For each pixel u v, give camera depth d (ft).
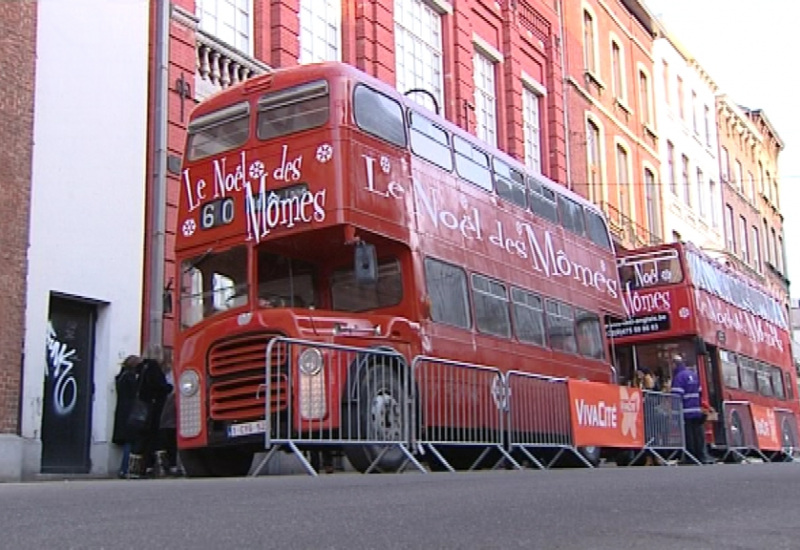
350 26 66.74
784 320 98.02
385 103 39.96
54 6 44.86
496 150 49.73
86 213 45.37
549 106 95.35
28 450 40.47
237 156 38.75
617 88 116.67
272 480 27.32
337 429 33.91
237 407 35.32
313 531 14.92
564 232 55.67
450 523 16.15
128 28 48.75
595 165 106.73
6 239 40.55
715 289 74.23
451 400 39.17
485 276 45.34
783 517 17.95
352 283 38.75
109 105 47.24
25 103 42.11
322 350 34.24
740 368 76.64
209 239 38.63
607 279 60.39
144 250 48.47
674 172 133.69
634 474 31.58
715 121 156.97
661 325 68.69
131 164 48.14
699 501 20.61
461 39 79.46
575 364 53.06
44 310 42.65
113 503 18.83
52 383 43.62
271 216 37.17
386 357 36.35
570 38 102.53
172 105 50.70
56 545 13.38
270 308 36.81
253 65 57.06
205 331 36.55
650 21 127.85
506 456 41.04
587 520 16.96
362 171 37.32
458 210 44.16
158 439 44.11
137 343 47.26
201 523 15.65
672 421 57.41
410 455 35.12
